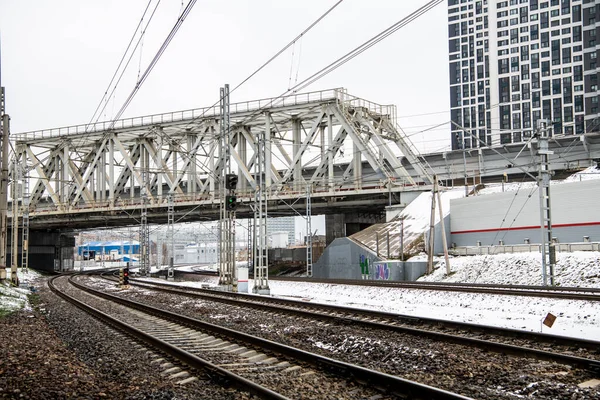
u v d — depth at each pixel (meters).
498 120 156.12
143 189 75.44
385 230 61.59
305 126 75.69
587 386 9.27
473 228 54.00
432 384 9.52
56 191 86.50
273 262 98.88
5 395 8.82
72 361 11.94
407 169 75.38
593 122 114.06
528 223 48.03
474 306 24.20
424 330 14.67
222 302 27.36
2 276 37.03
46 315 23.64
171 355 12.45
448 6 169.75
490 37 158.00
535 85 149.00
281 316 20.34
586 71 118.12
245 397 8.86
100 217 81.31
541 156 33.38
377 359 12.16
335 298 32.22
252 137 72.38
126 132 79.12
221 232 38.09
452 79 168.00
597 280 32.72
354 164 66.75
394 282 39.62
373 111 70.44
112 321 19.16
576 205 44.16
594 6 117.25
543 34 147.88
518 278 38.09
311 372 10.55
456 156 73.69
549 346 12.76
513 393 9.05
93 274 82.56
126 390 9.37
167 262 165.12
